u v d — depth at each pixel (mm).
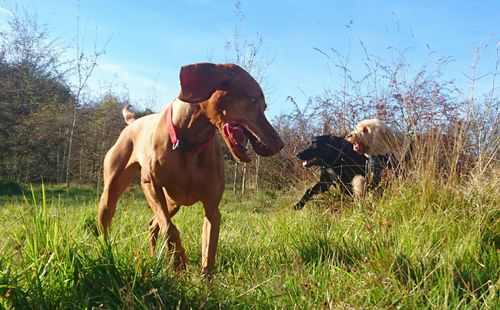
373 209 1644
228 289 978
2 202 3818
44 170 6828
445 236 1273
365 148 2287
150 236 1510
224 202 3791
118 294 856
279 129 3312
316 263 1247
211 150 1264
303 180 2795
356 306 865
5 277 818
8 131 6633
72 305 823
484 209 1416
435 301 879
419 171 1696
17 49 6688
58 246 919
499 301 888
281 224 1648
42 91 6773
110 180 1562
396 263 1065
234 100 1132
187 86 1108
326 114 2887
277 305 895
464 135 1735
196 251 1493
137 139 1494
